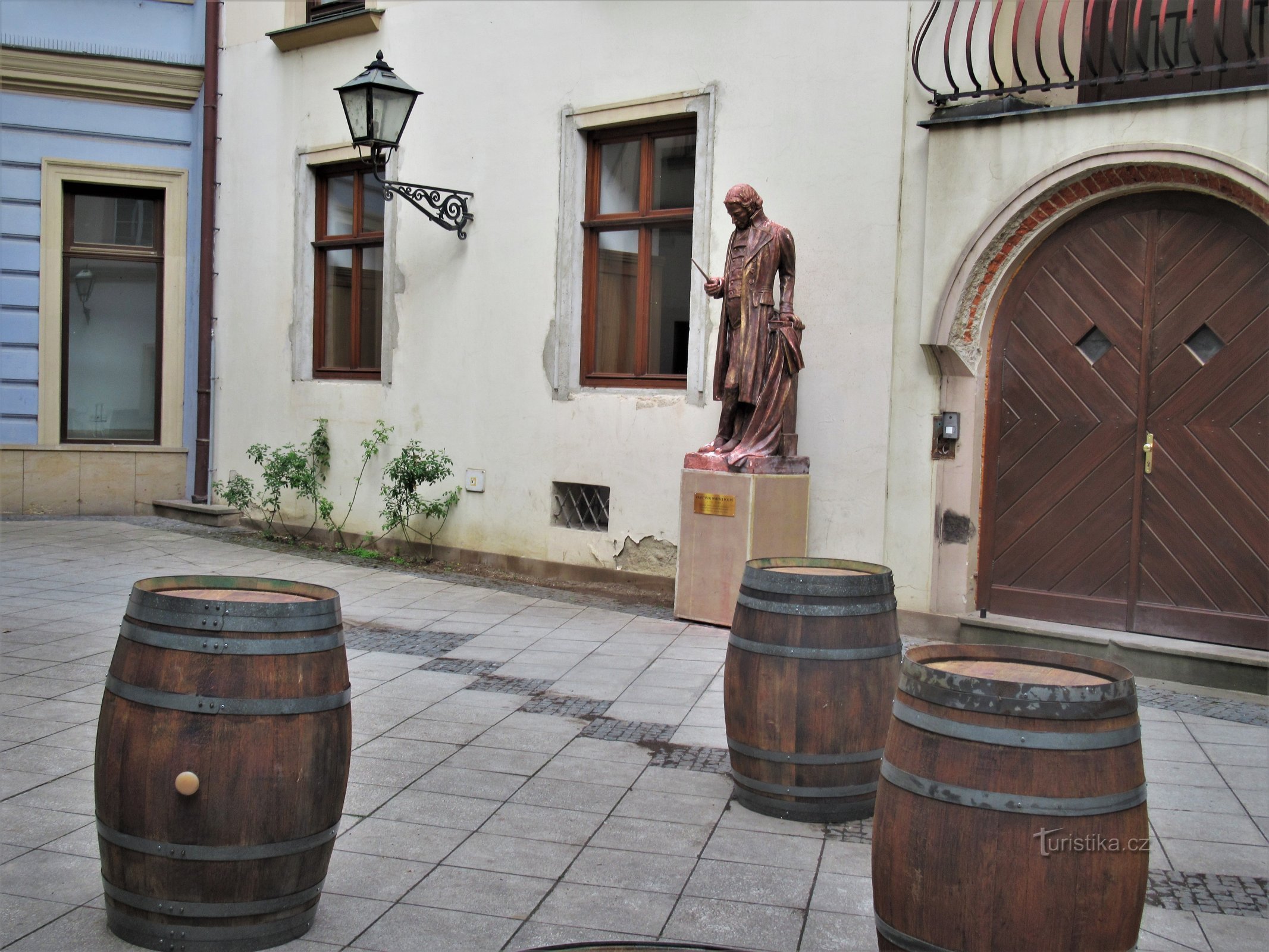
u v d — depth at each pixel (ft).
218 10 40.70
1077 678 10.51
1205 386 22.15
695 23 29.01
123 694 11.32
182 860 11.12
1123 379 23.04
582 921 12.26
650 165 30.73
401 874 13.33
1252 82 22.38
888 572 15.51
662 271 30.68
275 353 39.40
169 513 41.57
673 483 29.60
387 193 34.96
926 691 10.09
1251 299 21.56
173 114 41.81
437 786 16.10
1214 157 20.86
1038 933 9.45
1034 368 24.09
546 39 32.12
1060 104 24.25
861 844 14.49
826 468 26.55
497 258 33.42
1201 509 22.22
